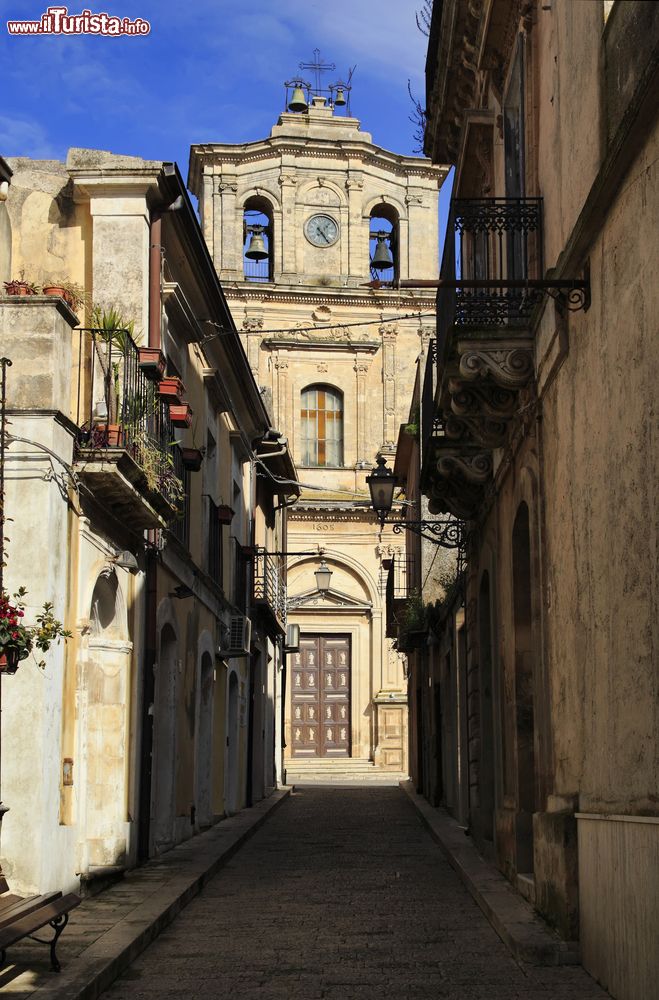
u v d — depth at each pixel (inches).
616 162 317.1
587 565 371.2
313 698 1740.9
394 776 1654.8
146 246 605.3
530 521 473.1
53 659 443.8
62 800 462.9
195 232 661.9
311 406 1759.4
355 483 1740.9
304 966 377.7
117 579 544.7
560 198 417.7
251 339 1736.0
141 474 512.1
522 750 523.2
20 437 445.4
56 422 451.5
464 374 454.3
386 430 1744.6
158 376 570.3
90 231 603.2
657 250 291.4
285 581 1456.7
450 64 647.1
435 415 620.1
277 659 1380.4
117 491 501.4
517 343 454.6
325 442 1755.7
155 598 607.8
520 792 519.8
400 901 511.8
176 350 693.3
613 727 335.6
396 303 1755.7
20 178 605.6
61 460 455.2
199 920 466.3
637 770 309.4
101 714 550.0
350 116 1803.6
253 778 1090.1
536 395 453.4
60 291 530.0
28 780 428.8
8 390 449.7
